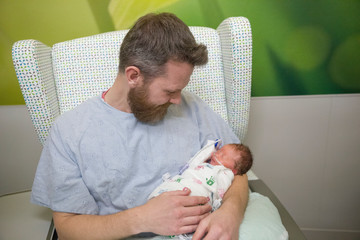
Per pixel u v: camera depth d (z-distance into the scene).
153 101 0.85
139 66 0.79
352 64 1.49
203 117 1.11
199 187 0.93
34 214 1.03
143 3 1.39
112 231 0.79
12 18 1.37
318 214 1.80
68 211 0.84
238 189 0.97
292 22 1.43
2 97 1.47
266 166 1.71
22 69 0.96
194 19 1.43
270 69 1.51
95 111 0.93
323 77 1.52
